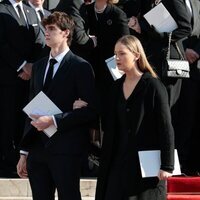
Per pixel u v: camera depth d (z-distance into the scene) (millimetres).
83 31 13648
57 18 11141
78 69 11109
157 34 13445
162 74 13375
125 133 10547
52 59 11227
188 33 13617
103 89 13875
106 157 10695
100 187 10703
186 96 14703
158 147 10492
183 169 14719
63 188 10898
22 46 13969
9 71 14016
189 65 14477
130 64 10609
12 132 14172
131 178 10398
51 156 10961
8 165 14266
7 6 14000
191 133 14914
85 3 14258
